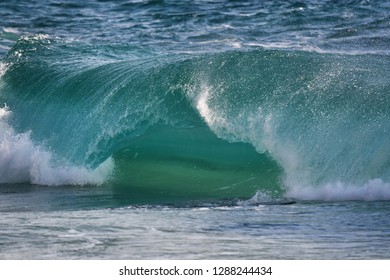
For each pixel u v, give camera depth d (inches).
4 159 1369.3
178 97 1348.4
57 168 1352.1
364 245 770.2
